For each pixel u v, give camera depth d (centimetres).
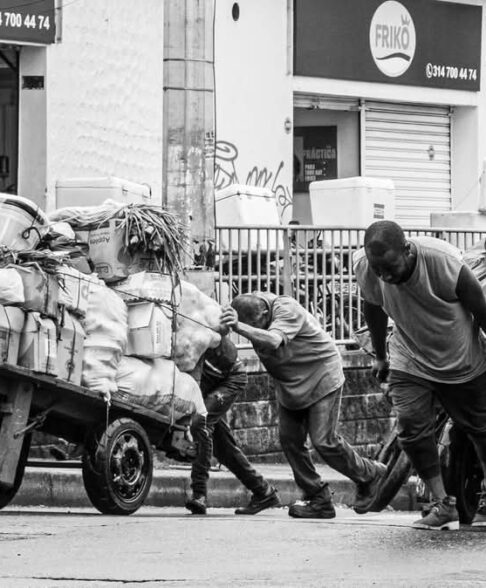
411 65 3209
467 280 1116
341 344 2189
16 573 998
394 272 1098
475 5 3328
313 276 2167
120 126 2433
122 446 1457
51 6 2320
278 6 2939
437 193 3328
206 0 1919
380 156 3203
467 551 1080
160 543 1151
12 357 1343
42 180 2331
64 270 1398
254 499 1614
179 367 1530
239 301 1480
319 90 3030
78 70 2366
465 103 3338
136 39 2452
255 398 2091
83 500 1741
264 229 2111
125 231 1477
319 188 2705
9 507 1667
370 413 2208
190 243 1862
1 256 1371
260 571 1002
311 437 1490
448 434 1255
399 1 3172
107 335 1441
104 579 969
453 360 1141
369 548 1104
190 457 1561
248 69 2875
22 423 1367
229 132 2838
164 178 1919
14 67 2342
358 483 1498
